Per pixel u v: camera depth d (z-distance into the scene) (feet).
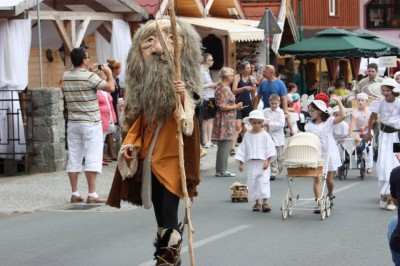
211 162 94.43
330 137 63.16
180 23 39.58
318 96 73.26
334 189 73.92
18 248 49.26
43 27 99.45
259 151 60.95
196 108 39.86
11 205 64.80
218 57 126.52
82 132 64.85
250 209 62.69
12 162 82.89
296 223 56.34
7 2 82.48
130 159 38.55
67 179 77.66
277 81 89.35
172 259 37.88
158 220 39.86
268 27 104.99
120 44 97.45
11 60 83.46
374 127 96.58
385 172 62.34
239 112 100.73
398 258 33.19
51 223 57.47
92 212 61.72
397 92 63.57
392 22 247.50
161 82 38.27
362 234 52.21
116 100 93.81
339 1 217.77
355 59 176.04
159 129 38.63
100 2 96.78
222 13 133.39
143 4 104.06
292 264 43.68
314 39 142.82
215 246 48.57
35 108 81.66
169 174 38.32
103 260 45.44
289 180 59.47
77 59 64.64
